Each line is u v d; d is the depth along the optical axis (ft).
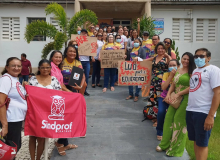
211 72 10.79
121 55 26.50
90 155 13.94
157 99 17.97
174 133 13.67
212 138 17.66
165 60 17.20
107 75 27.50
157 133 16.07
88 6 38.83
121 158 13.62
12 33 39.17
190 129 11.80
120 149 14.69
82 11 29.55
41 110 11.50
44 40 39.24
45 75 12.32
